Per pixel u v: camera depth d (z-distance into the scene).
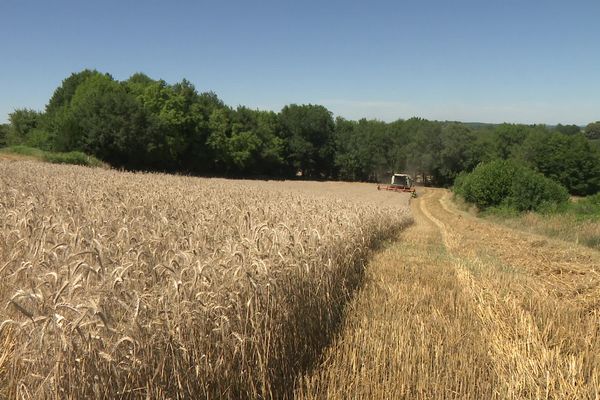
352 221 10.18
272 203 12.38
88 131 53.31
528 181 32.03
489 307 7.20
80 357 2.98
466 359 5.11
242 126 75.81
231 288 4.19
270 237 5.52
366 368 4.77
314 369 4.80
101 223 6.81
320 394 4.31
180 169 67.75
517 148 81.75
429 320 6.57
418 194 62.16
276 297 4.68
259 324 4.25
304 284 5.48
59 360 2.87
